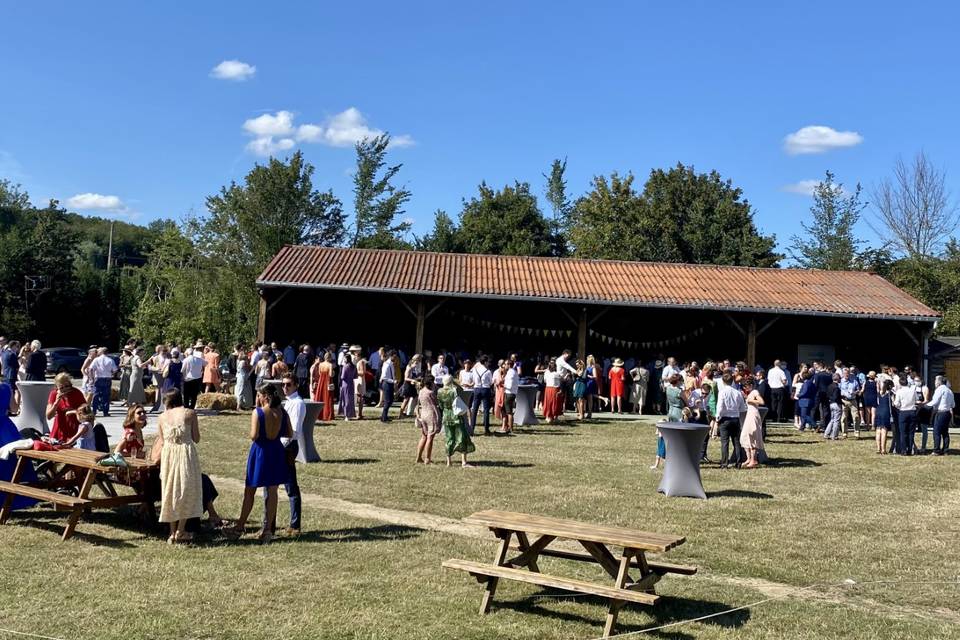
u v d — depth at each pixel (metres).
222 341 42.53
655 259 45.97
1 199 64.69
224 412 19.81
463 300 27.38
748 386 17.52
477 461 13.59
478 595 6.57
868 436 19.34
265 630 5.59
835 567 7.73
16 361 18.94
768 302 24.16
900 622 6.22
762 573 7.45
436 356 26.36
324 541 8.04
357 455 13.77
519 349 27.97
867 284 26.95
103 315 52.25
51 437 9.49
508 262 27.88
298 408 12.88
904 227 44.16
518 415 19.69
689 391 16.31
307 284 23.44
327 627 5.69
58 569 6.80
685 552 8.10
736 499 11.03
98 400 18.38
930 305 37.38
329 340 27.42
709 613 6.32
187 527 7.91
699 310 26.03
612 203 48.34
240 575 6.80
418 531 8.56
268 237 44.31
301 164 45.84
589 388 21.45
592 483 11.82
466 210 55.38
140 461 8.20
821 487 12.28
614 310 27.44
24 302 46.00
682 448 11.07
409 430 17.52
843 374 19.86
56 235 49.47
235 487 10.76
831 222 45.28
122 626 5.56
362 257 26.95
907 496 11.69
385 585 6.70
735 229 46.88
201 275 44.53
